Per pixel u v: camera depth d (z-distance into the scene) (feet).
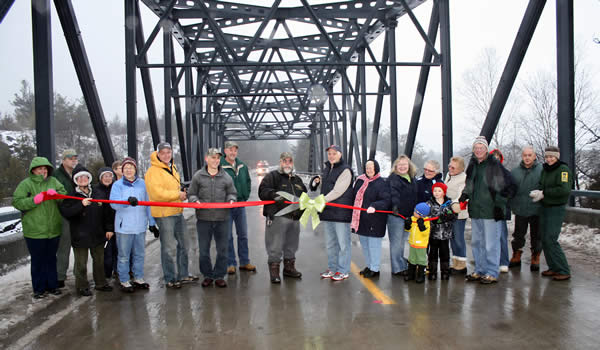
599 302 14.32
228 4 46.03
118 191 16.39
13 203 14.89
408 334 11.68
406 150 45.19
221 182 17.46
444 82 38.17
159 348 11.01
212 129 112.06
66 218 15.84
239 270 20.31
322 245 26.86
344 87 85.25
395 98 50.80
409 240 17.44
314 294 15.90
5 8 20.54
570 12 26.08
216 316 13.51
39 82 22.66
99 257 16.67
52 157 22.93
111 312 14.02
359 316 13.28
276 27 49.16
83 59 27.61
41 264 15.62
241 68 74.43
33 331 12.28
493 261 16.99
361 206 18.16
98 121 28.94
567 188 16.69
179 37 54.19
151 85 40.55
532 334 11.54
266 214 17.80
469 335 11.54
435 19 41.22
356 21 51.47
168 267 16.93
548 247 17.43
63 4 25.94
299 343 11.18
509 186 16.48
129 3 36.24
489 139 31.17
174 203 16.06
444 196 17.46
